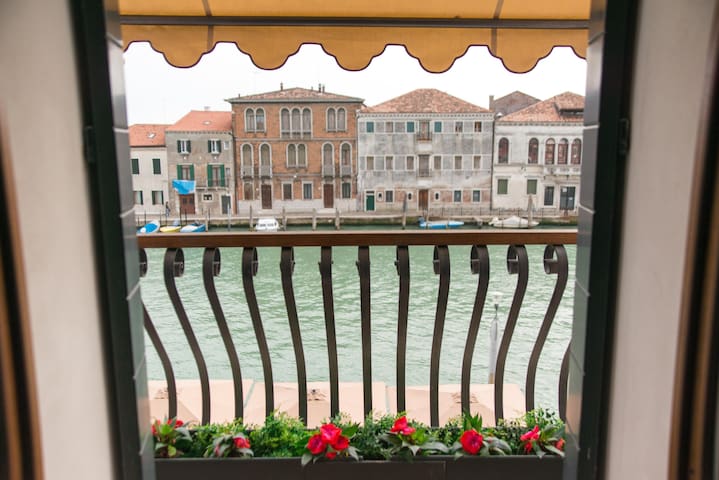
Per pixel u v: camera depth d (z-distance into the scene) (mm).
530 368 1703
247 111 40875
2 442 700
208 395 1696
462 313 18625
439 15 1937
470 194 41156
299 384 1699
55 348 870
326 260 1587
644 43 934
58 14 906
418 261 22328
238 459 1479
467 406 1677
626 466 1010
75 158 960
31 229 804
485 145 40781
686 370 716
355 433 1538
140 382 1132
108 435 1082
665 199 854
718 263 667
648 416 913
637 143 960
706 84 666
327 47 1992
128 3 1853
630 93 990
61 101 912
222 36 1969
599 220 1042
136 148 40594
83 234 986
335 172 41469
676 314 815
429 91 40875
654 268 894
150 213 41062
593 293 1071
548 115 40250
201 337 17172
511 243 1570
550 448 1487
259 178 41312
